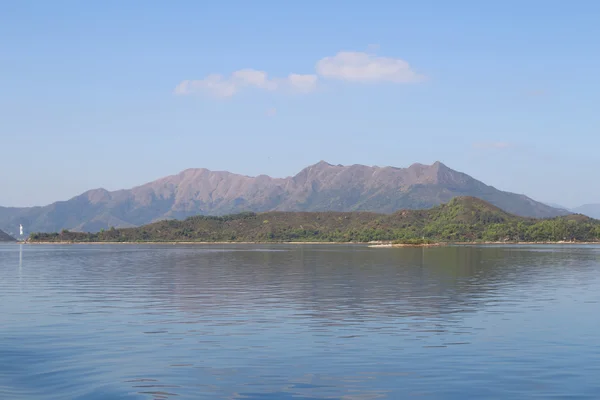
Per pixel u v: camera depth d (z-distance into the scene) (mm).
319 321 37844
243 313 41281
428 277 70688
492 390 23469
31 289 58281
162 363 27484
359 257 124625
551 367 26531
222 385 24266
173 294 53219
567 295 51438
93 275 77188
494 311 41938
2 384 24562
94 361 27875
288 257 127125
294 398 22797
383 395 23000
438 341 31688
